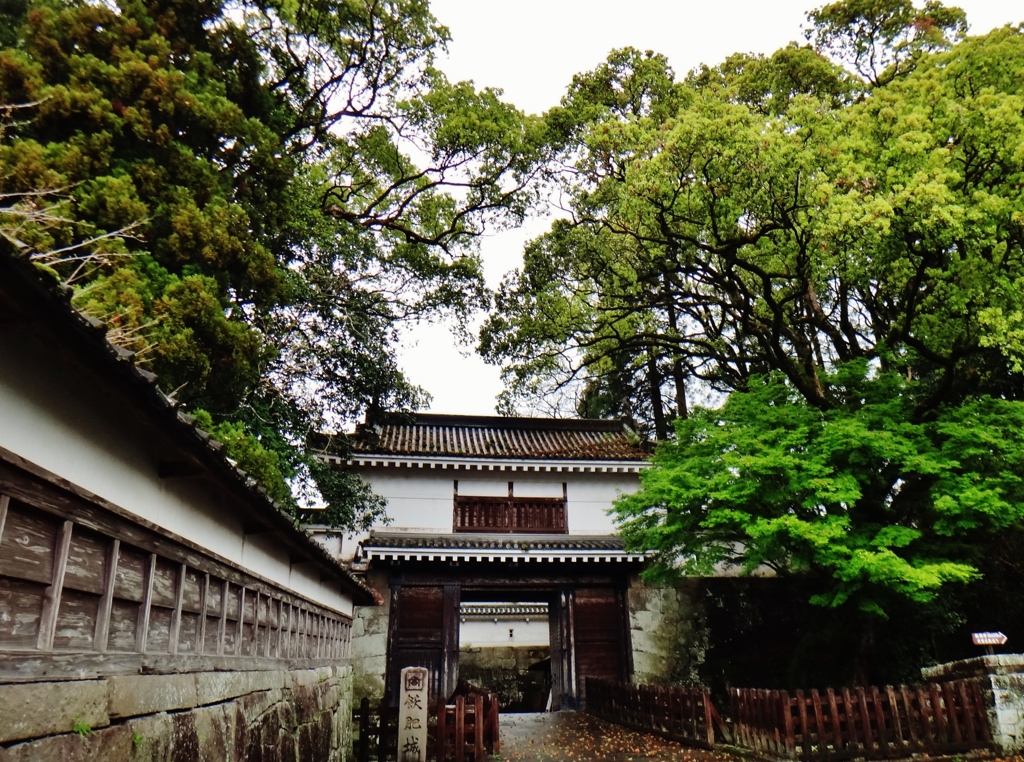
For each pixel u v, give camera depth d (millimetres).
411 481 19688
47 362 3283
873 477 12562
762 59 17031
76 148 8867
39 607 3156
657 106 17562
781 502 12320
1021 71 12305
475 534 19312
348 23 14594
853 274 13102
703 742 12031
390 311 17500
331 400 15438
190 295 9227
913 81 12539
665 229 14188
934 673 11891
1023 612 15328
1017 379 16266
